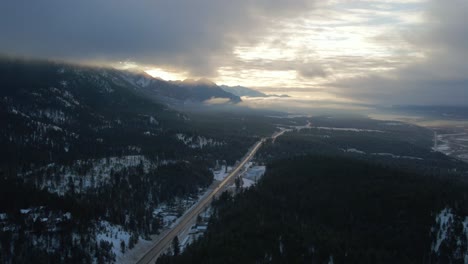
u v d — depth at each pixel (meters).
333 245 148.62
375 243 158.62
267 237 153.00
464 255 146.00
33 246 142.38
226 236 154.62
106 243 154.88
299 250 145.25
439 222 159.62
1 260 135.50
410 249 153.00
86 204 181.38
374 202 180.50
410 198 176.00
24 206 164.88
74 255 143.88
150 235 180.75
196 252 145.62
